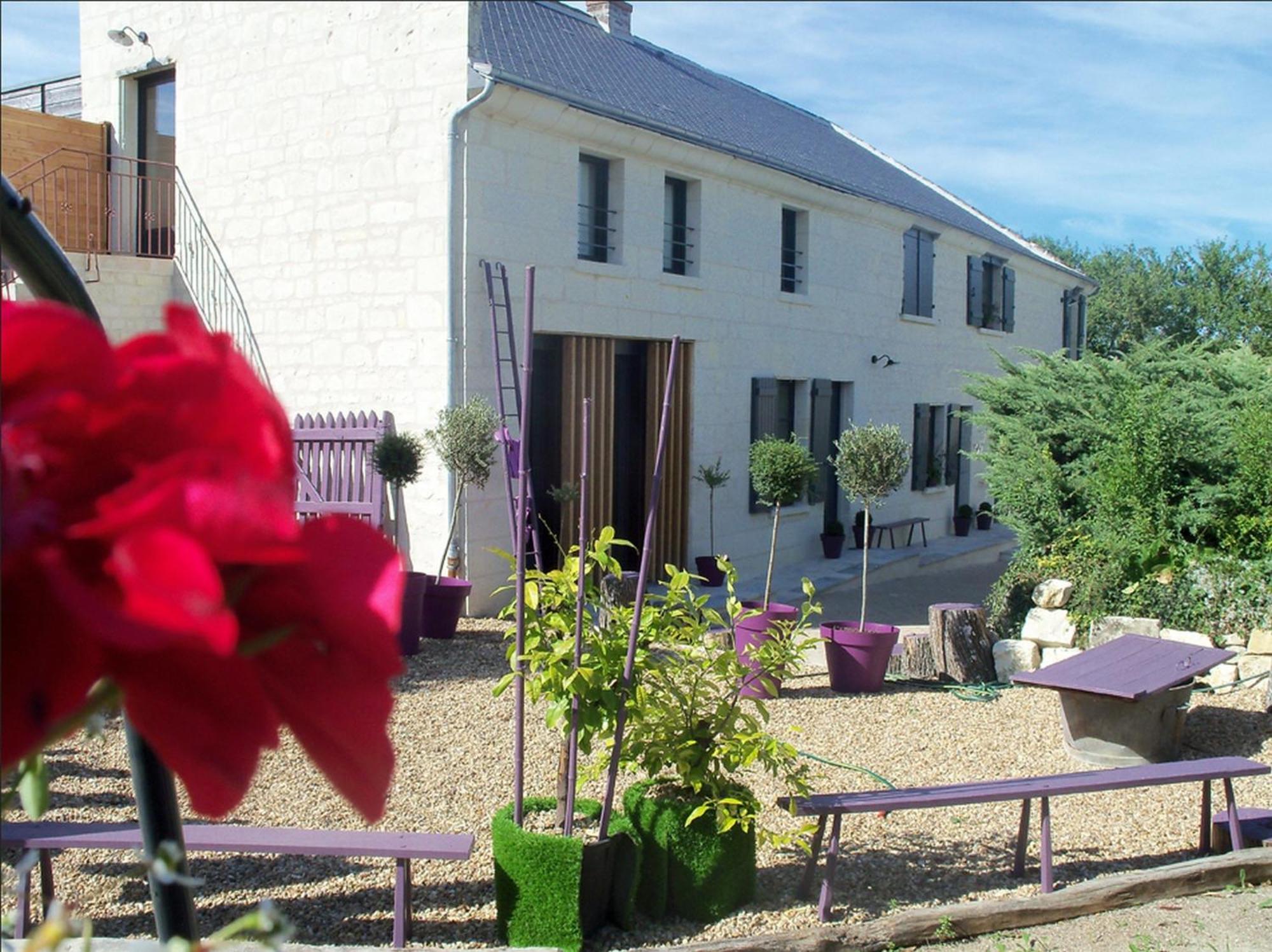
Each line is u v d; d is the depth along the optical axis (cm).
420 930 438
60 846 429
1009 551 1962
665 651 481
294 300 1129
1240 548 905
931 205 1991
